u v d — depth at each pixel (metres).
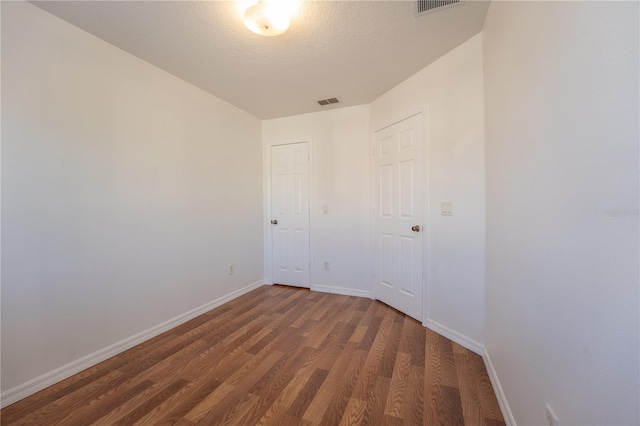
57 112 1.66
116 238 1.97
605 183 0.63
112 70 1.95
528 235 1.08
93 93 1.84
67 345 1.69
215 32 1.84
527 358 1.09
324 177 3.37
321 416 1.35
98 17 1.67
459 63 2.02
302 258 3.53
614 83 0.59
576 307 0.75
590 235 0.68
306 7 1.62
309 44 1.99
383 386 1.57
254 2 1.57
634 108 0.54
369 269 3.15
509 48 1.30
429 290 2.34
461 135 2.02
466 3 1.60
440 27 1.82
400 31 1.86
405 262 2.60
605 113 0.62
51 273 1.63
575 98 0.75
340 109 3.27
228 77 2.48
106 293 1.90
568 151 0.79
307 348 2.00
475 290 1.92
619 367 0.58
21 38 1.51
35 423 1.31
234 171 3.17
